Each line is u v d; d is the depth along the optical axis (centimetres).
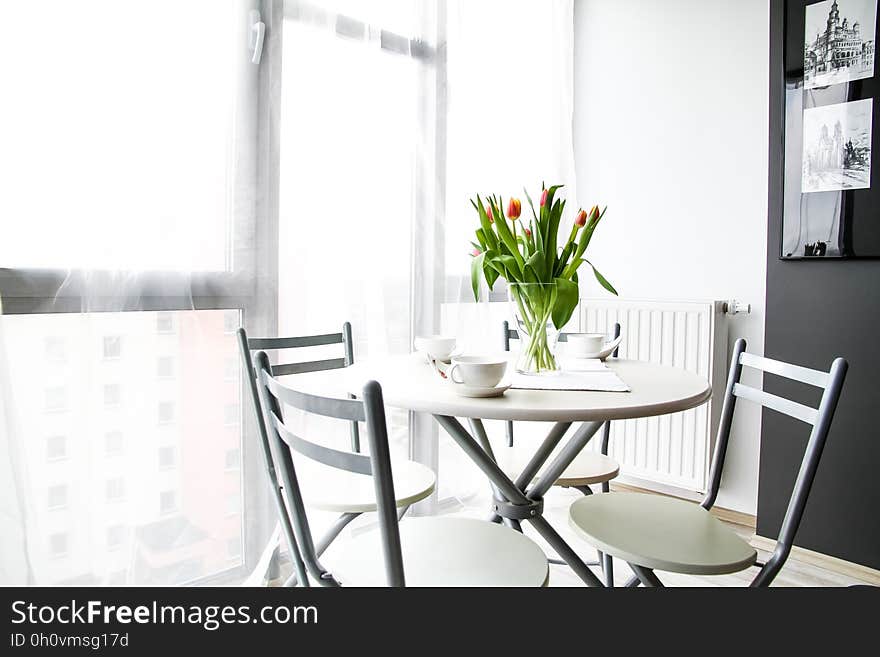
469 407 120
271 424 123
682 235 301
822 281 245
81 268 166
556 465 166
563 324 161
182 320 190
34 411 161
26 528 152
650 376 160
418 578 121
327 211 221
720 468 175
